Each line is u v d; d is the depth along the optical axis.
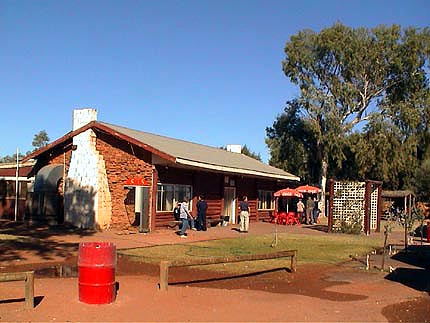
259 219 36.88
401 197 52.12
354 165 48.72
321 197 47.69
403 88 47.31
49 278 11.83
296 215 36.69
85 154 25.53
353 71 47.12
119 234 22.72
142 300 9.41
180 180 27.03
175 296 9.89
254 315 8.59
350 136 46.34
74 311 8.36
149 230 24.27
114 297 9.21
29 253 16.02
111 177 25.33
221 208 31.20
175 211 25.86
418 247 21.41
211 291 10.60
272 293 10.72
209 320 8.16
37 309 8.39
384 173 46.12
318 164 51.94
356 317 8.69
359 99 48.03
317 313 8.90
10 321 7.65
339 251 19.09
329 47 46.59
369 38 47.16
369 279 12.95
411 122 45.22
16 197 29.00
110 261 9.06
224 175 31.50
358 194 28.02
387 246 21.52
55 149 26.94
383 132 45.66
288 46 48.53
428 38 45.78
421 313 9.08
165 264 10.38
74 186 25.59
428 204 47.56
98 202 24.75
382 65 46.88
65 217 25.66
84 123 25.78
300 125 51.38
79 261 9.05
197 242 20.83
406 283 12.40
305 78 47.47
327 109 46.34
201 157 27.75
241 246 19.67
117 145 25.31
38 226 25.27
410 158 46.59
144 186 23.88
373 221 30.64
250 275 13.13
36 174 26.72
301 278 12.88
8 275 8.19
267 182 38.53
